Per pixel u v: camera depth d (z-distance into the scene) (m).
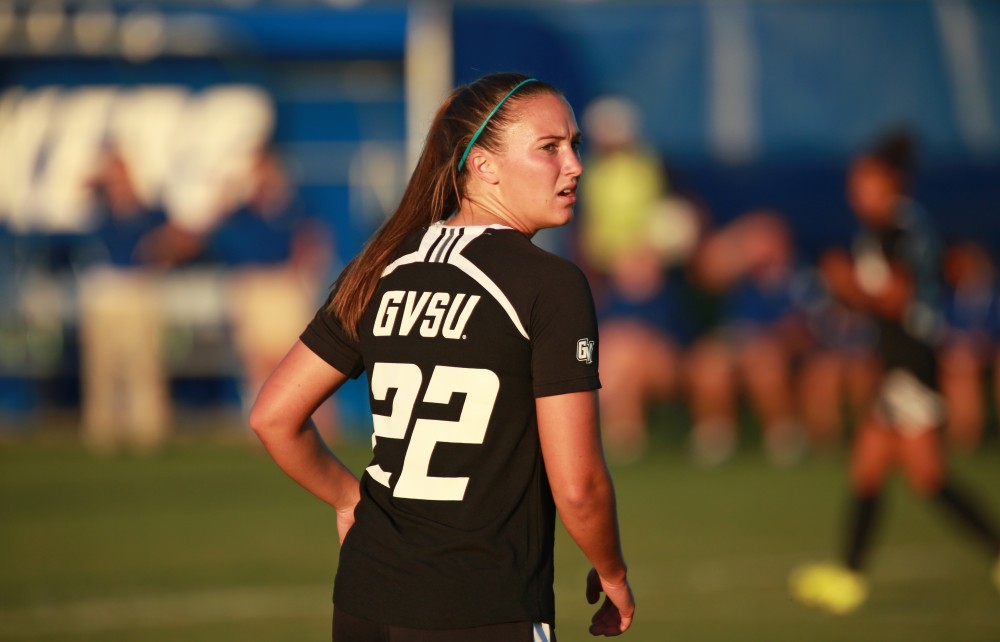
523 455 8.81
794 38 49.78
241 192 47.69
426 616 8.50
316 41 47.31
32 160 47.97
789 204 49.06
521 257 8.83
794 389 46.97
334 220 48.56
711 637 20.27
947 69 49.38
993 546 22.73
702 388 44.19
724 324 47.09
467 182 9.48
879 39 49.66
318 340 9.52
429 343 8.85
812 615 21.83
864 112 49.31
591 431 8.59
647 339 45.31
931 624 21.14
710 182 49.09
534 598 8.66
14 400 49.16
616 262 45.50
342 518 10.11
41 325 48.84
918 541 29.11
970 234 48.50
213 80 48.41
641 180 45.53
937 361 22.88
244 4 47.44
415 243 9.30
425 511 8.75
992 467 40.19
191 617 21.67
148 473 40.03
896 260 22.75
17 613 22.08
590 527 8.72
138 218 47.12
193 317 47.94
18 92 48.47
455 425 8.73
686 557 27.22
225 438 47.50
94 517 32.31
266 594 23.61
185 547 28.44
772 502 34.59
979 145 48.84
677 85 49.16
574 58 48.72
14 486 37.56
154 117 48.00
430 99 46.69
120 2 47.62
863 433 22.86
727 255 48.38
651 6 49.44
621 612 9.55
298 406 9.54
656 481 38.62
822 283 44.91
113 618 21.66
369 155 48.47
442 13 47.12
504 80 9.44
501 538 8.67
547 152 9.27
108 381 46.84
